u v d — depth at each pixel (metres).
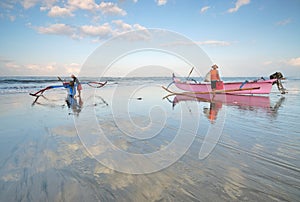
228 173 2.12
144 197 1.69
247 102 7.89
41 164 2.30
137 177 2.03
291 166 2.29
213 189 1.82
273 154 2.65
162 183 1.92
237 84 10.09
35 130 3.75
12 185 1.85
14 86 16.12
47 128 3.90
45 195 1.71
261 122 4.51
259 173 2.12
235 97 9.51
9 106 6.70
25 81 20.86
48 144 2.99
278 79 10.95
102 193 1.74
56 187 1.83
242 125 4.21
